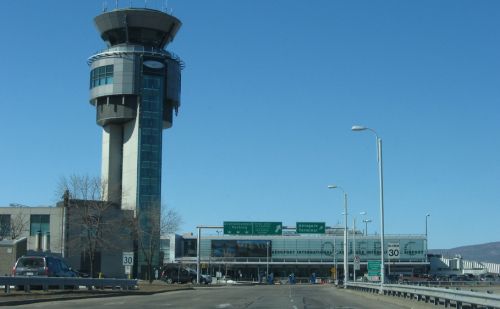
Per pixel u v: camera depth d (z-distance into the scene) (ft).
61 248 279.69
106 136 394.32
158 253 334.85
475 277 417.90
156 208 321.73
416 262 497.46
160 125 382.83
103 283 143.54
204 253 507.30
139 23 387.55
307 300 122.72
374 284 147.13
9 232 283.18
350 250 501.15
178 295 142.82
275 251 506.48
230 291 178.19
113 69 379.76
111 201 312.91
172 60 396.78
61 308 86.02
